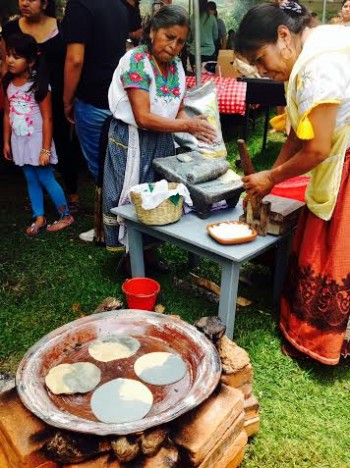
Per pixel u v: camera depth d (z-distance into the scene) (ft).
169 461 4.83
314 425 6.57
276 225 7.57
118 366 5.73
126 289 8.40
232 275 7.27
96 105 10.22
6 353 7.82
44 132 10.95
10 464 5.11
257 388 7.15
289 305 7.74
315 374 7.46
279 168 6.71
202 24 24.90
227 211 8.62
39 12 10.98
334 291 6.94
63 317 8.77
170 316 6.30
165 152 9.11
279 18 5.98
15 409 5.11
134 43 16.02
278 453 6.15
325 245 6.91
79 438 4.65
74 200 13.01
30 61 10.46
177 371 5.67
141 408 5.14
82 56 9.72
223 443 5.21
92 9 9.43
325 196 6.57
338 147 6.33
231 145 19.22
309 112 5.82
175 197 7.84
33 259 10.69
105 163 9.10
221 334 6.02
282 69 6.32
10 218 12.84
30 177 11.59
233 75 20.86
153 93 8.36
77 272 10.16
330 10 34.09
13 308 8.96
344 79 5.75
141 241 8.87
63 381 5.43
